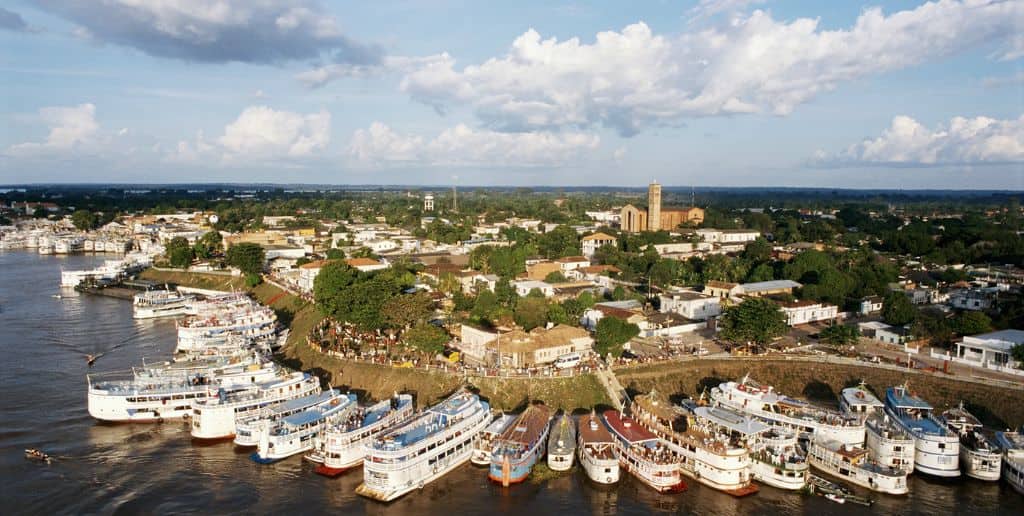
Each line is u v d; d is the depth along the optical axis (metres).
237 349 148.38
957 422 109.00
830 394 135.25
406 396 122.94
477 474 104.62
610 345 139.62
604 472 99.75
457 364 138.12
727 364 142.12
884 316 173.88
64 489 96.00
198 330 166.12
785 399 118.38
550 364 140.12
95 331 191.12
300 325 184.88
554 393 128.25
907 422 109.31
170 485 98.12
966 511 93.62
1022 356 131.38
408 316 154.88
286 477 101.62
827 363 141.38
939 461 102.12
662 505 95.25
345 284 177.75
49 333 187.75
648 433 109.06
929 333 157.12
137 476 100.94
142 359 160.00
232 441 114.88
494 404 126.50
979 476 101.81
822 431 108.94
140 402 121.06
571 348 145.25
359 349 151.62
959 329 153.25
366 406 125.19
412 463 97.50
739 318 150.12
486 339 146.38
